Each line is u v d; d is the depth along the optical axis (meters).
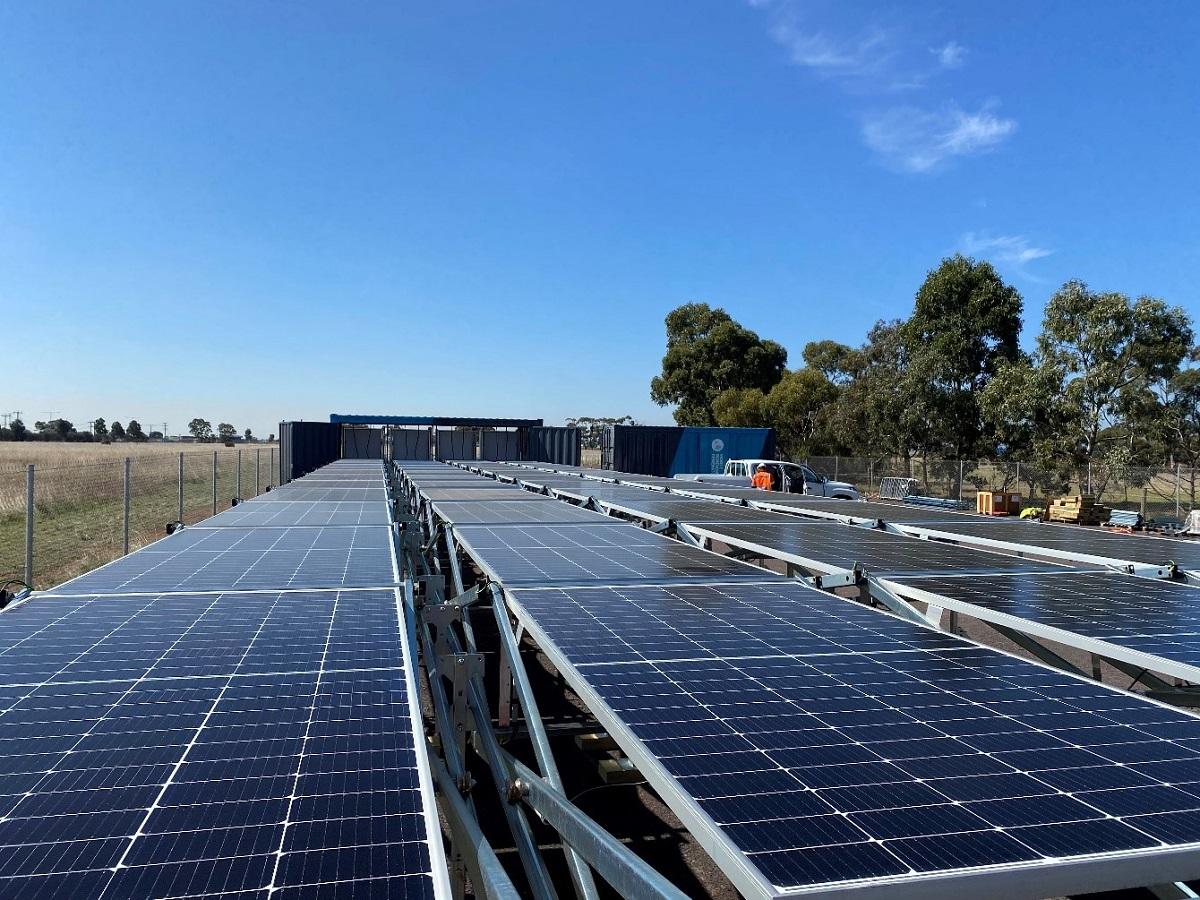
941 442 41.88
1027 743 3.09
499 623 5.22
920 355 41.81
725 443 34.59
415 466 28.08
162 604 5.01
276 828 2.24
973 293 40.66
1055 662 5.85
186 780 2.53
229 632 4.33
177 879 1.97
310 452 32.53
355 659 3.85
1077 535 10.41
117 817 2.28
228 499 32.81
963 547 9.46
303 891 1.93
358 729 2.97
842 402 49.59
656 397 71.88
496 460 34.50
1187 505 34.41
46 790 2.44
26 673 3.57
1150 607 5.89
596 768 7.00
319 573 6.21
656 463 34.16
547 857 5.72
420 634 5.91
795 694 3.61
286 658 3.85
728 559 7.48
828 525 11.04
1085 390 33.34
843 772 2.80
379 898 1.91
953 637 4.65
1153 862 2.30
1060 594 6.32
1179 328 32.75
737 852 2.24
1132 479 32.72
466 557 12.13
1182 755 3.01
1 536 18.75
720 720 3.27
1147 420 33.28
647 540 8.82
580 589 5.91
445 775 3.67
